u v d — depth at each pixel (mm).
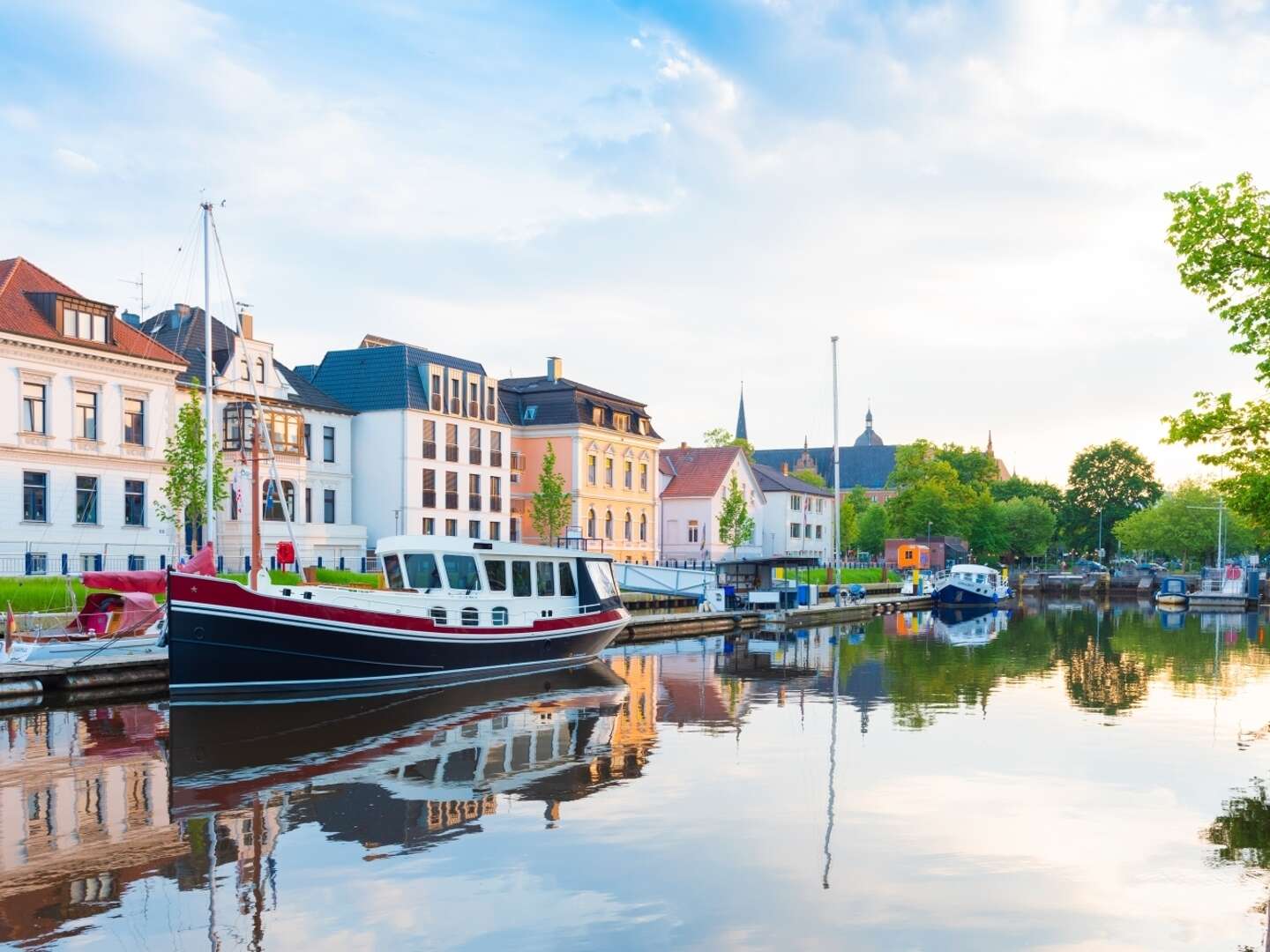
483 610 28391
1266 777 15914
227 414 43688
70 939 9438
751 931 9609
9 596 31453
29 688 23219
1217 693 25750
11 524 37281
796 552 97500
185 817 13375
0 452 36875
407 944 9328
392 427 54188
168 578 22797
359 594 25625
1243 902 10469
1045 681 28094
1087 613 67562
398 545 27969
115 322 42531
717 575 54562
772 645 40062
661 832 12727
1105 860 11734
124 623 27875
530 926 9719
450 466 57250
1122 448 122812
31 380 38219
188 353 48406
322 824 13055
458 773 15953
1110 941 9453
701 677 28844
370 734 19297
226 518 45469
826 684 27312
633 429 72938
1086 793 14828
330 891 10625
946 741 18828
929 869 11398
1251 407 15031
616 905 10234
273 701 23312
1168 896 10617
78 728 20062
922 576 81062
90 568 40094
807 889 10703
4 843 12266
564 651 30484
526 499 66188
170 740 18641
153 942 9367
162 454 43438
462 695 24703
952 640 43062
